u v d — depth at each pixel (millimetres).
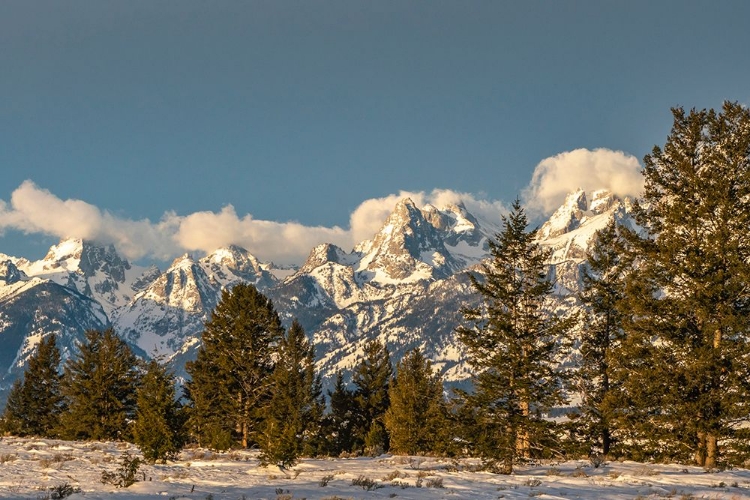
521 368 154125
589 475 111062
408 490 88875
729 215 135250
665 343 140875
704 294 133500
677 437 138375
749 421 134000
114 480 90812
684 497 81250
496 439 148250
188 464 118188
